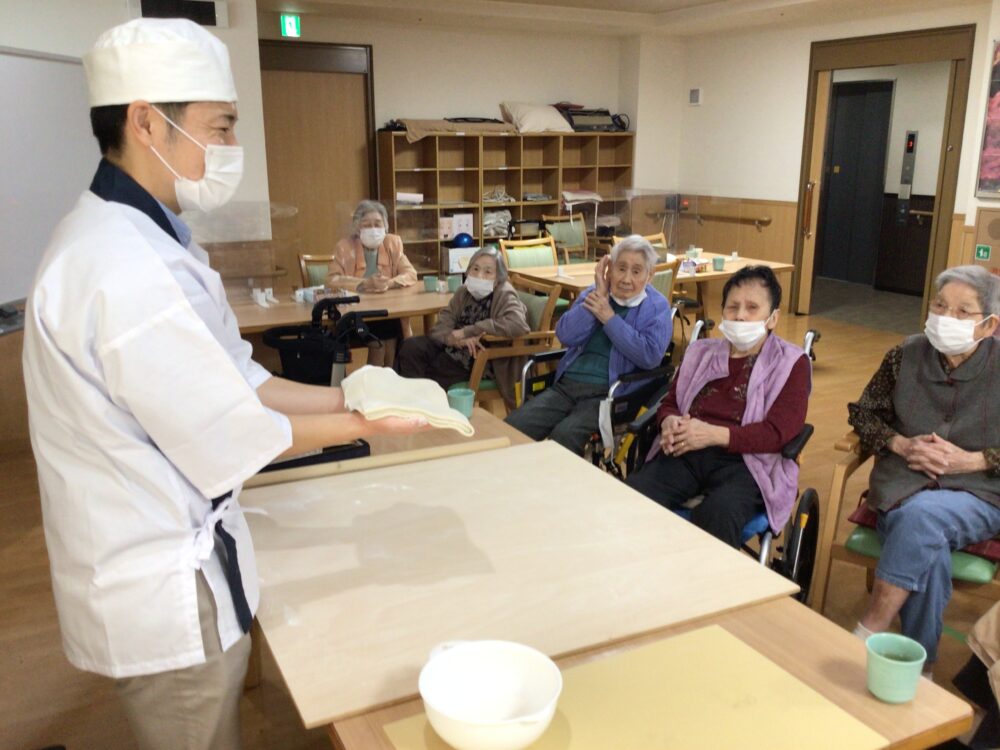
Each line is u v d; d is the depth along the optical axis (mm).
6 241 3551
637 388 2902
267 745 1947
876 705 1011
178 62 1090
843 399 4656
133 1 4457
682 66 8227
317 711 986
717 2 6781
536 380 3252
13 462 3711
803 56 7016
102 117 1120
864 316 7102
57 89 3838
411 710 1001
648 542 1410
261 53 6641
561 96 8078
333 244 7328
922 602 1945
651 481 2330
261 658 2133
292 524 1480
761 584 1276
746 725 962
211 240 5105
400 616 1187
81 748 1943
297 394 1402
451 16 6812
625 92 8227
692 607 1209
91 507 1039
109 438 1021
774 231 7430
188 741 1146
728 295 2301
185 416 1017
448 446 1863
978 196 5262
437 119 7492
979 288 2021
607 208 8469
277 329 3086
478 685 998
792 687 1031
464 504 1563
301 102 6926
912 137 7805
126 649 1068
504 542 1410
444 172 7648
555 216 7984
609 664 1075
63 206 3926
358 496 1601
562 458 1806
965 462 2037
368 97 7141
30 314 1020
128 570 1049
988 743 1688
